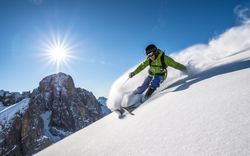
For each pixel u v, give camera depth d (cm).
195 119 271
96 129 467
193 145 214
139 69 639
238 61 508
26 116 9069
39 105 11575
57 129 10519
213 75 460
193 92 388
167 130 277
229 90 315
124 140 315
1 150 7775
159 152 233
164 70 614
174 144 234
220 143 197
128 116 443
